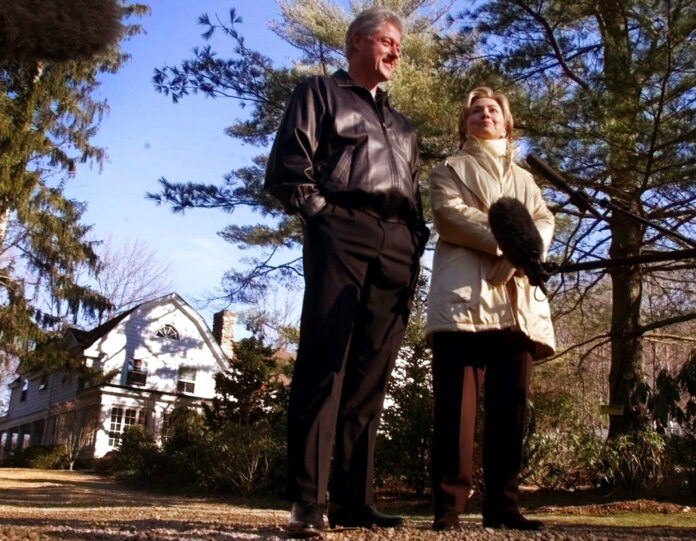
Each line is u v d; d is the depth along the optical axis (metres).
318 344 2.56
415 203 2.87
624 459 8.80
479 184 3.07
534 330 2.93
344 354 2.59
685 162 7.84
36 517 4.13
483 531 2.65
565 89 8.53
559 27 8.79
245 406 16.55
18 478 17.66
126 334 28.50
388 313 2.75
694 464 8.22
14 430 35.44
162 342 29.16
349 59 3.02
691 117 7.57
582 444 9.25
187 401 28.89
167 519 4.22
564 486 9.57
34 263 20.64
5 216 19.80
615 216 8.80
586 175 8.62
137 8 20.80
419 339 9.96
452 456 2.85
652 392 6.71
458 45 9.12
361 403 2.76
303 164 2.64
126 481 17.03
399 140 2.91
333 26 14.92
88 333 30.41
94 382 23.03
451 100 8.82
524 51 8.67
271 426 13.45
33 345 20.81
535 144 8.40
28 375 33.16
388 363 2.78
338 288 2.60
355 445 2.76
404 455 9.48
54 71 19.92
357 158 2.73
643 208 8.88
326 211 2.64
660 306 11.61
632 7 7.71
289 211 2.68
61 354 21.05
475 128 3.22
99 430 26.89
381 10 3.00
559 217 10.02
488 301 2.88
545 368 11.89
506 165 3.20
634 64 7.64
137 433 20.67
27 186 19.28
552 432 9.59
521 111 8.29
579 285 10.53
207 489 13.38
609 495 8.77
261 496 12.10
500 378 2.96
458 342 2.93
